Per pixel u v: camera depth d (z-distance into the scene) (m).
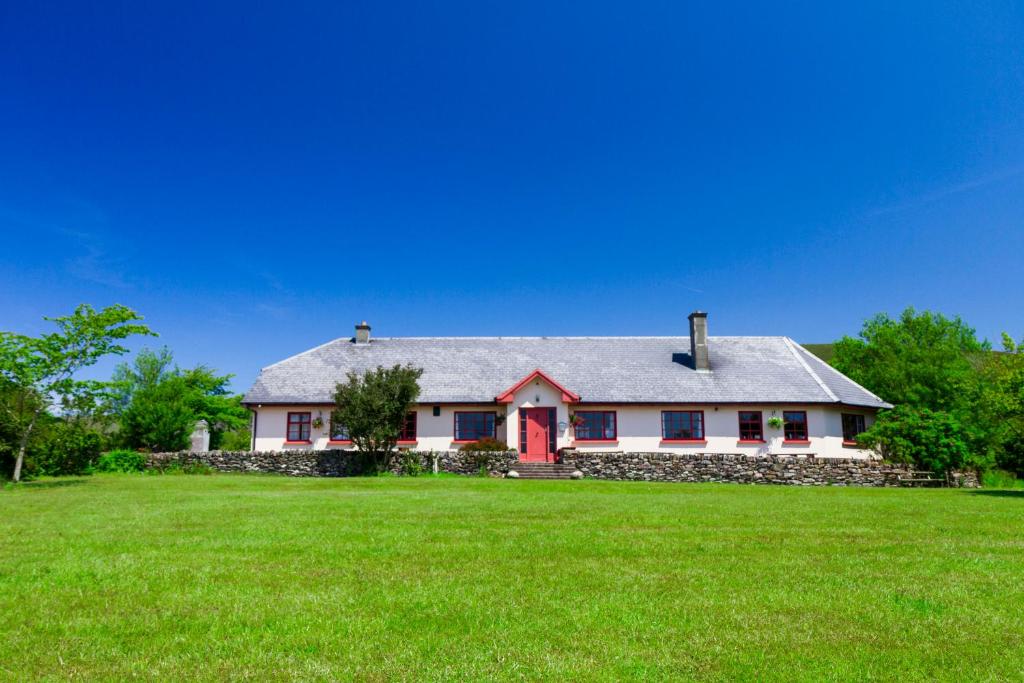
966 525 10.77
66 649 4.79
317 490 17.91
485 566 7.38
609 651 4.74
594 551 8.27
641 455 24.97
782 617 5.53
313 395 29.34
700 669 4.45
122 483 20.17
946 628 5.27
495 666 4.47
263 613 5.58
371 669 4.43
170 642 4.93
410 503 13.88
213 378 50.31
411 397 25.59
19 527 10.10
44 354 20.41
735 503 14.38
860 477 23.53
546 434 28.77
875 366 40.03
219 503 13.75
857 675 4.36
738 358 32.06
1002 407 19.64
